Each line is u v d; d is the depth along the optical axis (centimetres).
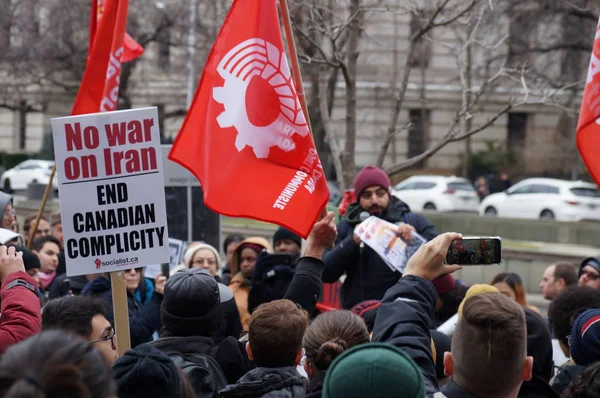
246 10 462
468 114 933
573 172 3703
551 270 784
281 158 451
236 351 436
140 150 452
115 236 451
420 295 327
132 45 848
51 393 180
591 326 376
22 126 4288
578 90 2078
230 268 884
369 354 228
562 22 2164
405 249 545
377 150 3083
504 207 3228
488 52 1588
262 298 690
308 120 454
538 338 400
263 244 773
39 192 2981
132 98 2903
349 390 222
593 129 413
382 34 1917
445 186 3366
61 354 186
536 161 3853
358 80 2773
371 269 620
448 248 345
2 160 4181
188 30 2077
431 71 3244
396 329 315
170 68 2836
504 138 3909
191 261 723
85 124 447
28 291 397
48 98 2864
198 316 403
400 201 667
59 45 2431
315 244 453
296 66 456
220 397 357
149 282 750
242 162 452
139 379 291
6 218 723
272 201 443
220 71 461
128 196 452
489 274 1719
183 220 971
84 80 671
